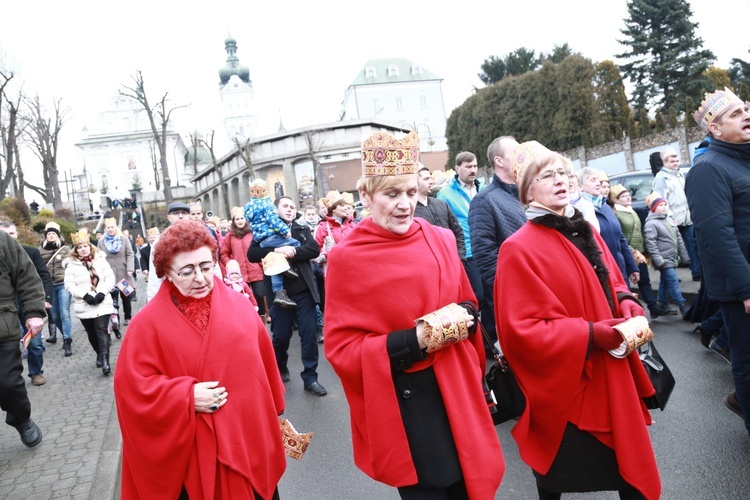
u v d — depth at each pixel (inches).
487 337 99.2
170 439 80.0
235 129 3865.7
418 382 84.6
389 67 3521.2
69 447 178.5
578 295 90.2
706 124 129.4
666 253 264.2
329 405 198.8
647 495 85.6
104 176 3176.7
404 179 86.8
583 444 89.7
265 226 213.5
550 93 1235.2
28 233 852.0
